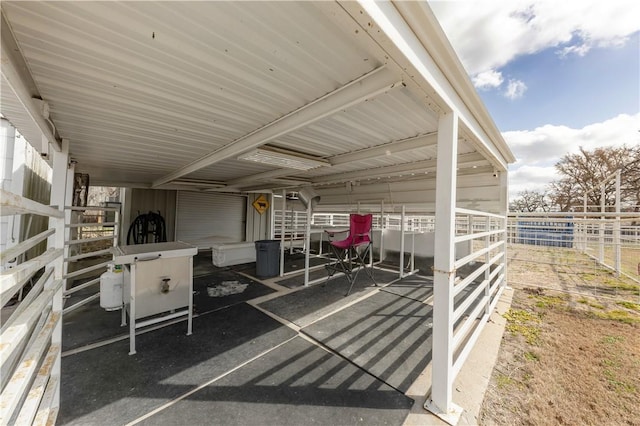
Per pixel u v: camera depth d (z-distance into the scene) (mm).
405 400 1671
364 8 917
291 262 6230
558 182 15141
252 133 2557
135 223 6734
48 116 1946
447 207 1640
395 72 1297
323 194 7066
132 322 2182
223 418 1506
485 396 1706
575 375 1918
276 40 1225
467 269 5449
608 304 3404
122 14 1043
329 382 1837
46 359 1401
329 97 1803
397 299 3602
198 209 7723
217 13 1050
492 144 2875
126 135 2629
